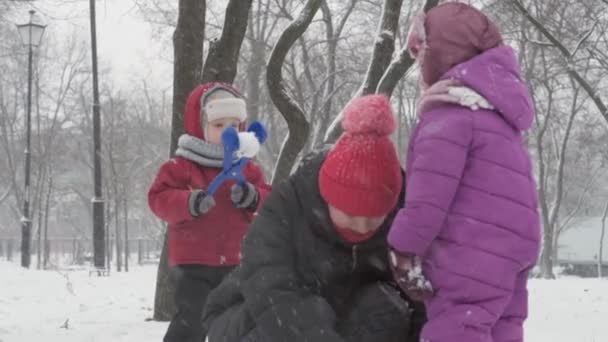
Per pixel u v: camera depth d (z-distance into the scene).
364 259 3.22
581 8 17.95
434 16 3.42
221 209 5.10
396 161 3.02
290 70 27.92
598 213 63.66
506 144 3.16
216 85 5.32
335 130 7.68
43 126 45.09
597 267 54.38
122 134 37.62
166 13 25.44
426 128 3.18
